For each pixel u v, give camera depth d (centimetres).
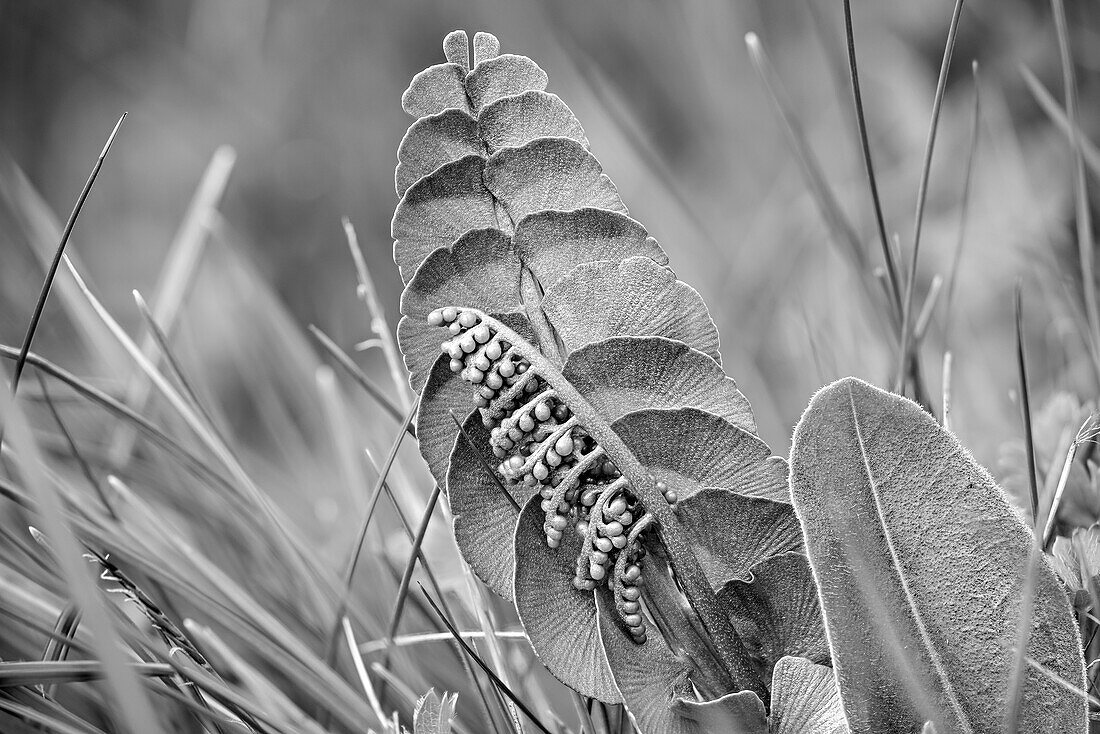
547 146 22
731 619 22
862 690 21
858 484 21
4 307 40
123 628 22
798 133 30
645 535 22
